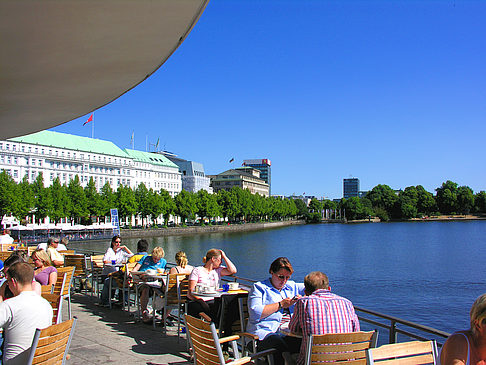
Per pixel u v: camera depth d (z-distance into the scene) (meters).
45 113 11.73
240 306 7.32
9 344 5.18
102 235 87.25
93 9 6.16
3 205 76.75
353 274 45.28
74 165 123.88
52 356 4.96
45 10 6.09
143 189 113.62
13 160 107.56
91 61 8.13
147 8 6.26
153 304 10.58
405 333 5.65
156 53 8.06
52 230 85.44
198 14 6.69
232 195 152.75
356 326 5.64
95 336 9.77
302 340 5.52
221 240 96.56
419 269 48.69
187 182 182.12
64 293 10.41
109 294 12.84
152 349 8.84
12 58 7.71
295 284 7.09
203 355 5.54
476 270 47.44
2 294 7.05
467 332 3.74
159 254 11.75
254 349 6.37
